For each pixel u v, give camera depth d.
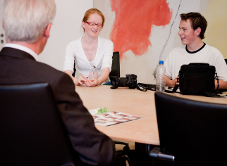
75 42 2.31
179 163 0.67
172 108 0.61
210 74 1.62
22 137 0.54
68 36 4.09
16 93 0.51
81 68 2.37
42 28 0.66
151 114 1.04
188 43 2.18
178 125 0.61
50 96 0.52
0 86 0.52
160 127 0.66
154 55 3.24
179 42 2.98
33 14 0.63
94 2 3.97
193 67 1.62
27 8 0.63
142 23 3.35
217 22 2.71
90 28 2.17
